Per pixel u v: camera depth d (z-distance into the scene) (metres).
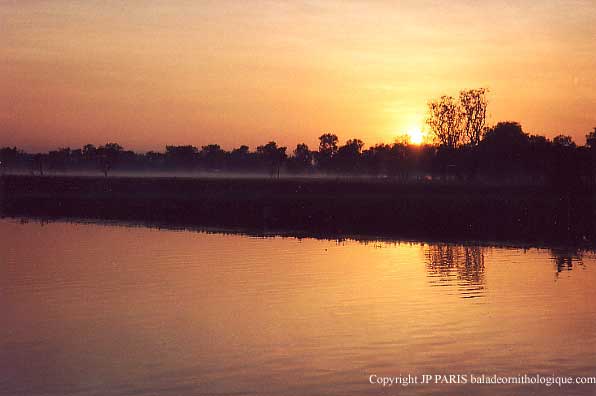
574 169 66.25
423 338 20.14
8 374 17.55
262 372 17.41
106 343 20.12
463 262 34.59
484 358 18.23
